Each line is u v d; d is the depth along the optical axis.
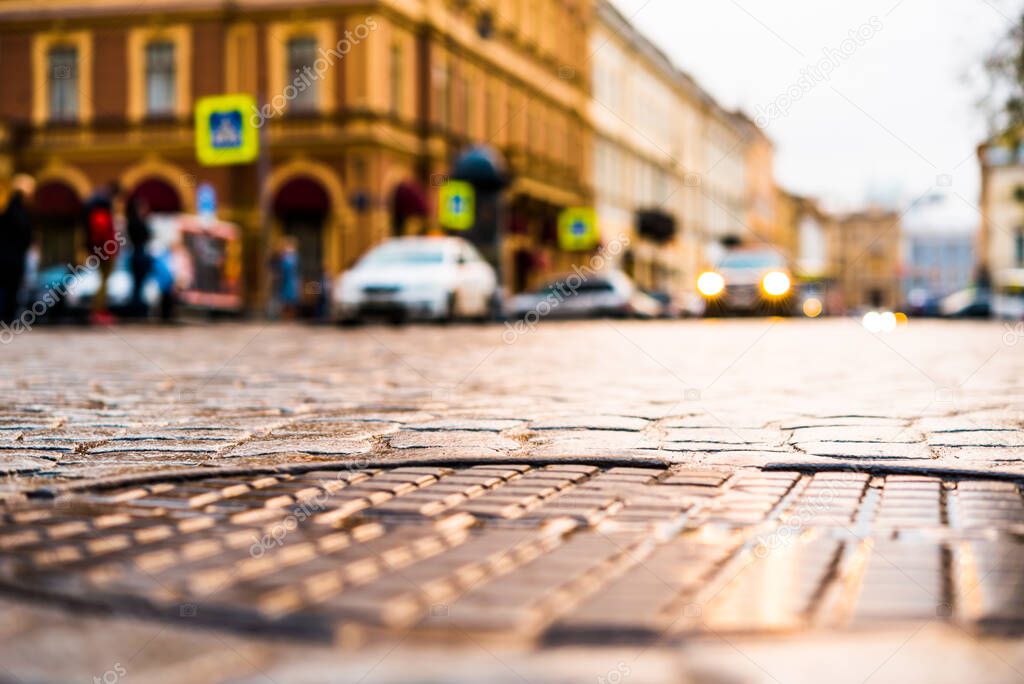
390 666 2.12
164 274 23.27
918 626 2.41
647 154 62.56
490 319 27.09
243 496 3.83
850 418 6.31
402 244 24.98
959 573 2.87
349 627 2.35
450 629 2.36
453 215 31.31
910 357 12.44
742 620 2.44
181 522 3.38
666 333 19.88
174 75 36.91
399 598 2.56
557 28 49.84
